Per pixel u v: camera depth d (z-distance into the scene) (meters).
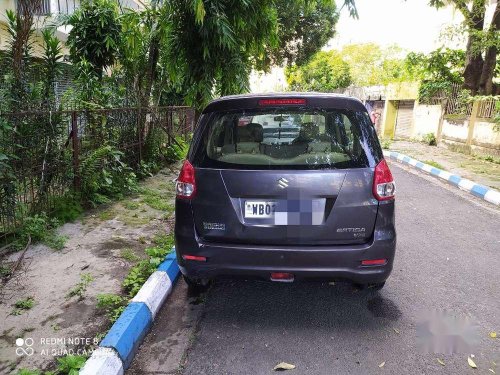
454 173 9.04
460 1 12.26
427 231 5.21
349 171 2.70
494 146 11.22
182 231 2.86
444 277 3.80
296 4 7.11
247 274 2.79
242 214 2.74
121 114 6.71
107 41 7.59
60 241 4.11
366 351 2.67
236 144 2.86
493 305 3.29
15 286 3.29
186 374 2.46
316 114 2.85
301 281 2.80
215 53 6.10
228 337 2.84
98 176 5.59
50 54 5.00
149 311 2.98
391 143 15.66
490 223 5.61
